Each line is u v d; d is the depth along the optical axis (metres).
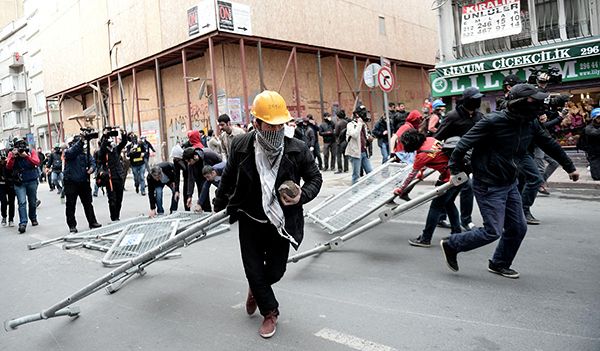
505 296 3.88
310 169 3.40
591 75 11.84
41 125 36.00
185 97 20.77
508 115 3.87
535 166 6.04
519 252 5.05
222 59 18.84
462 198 5.83
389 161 6.97
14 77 39.31
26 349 3.61
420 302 3.87
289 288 4.42
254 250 3.46
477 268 4.63
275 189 3.21
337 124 13.80
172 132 21.94
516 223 4.14
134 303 4.39
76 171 8.12
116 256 5.51
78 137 8.23
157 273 5.26
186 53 19.81
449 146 4.88
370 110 24.44
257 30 18.31
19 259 6.57
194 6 17.73
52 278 5.48
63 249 6.96
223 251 6.06
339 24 22.09
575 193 8.20
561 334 3.17
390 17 25.56
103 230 7.43
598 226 5.92
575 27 12.54
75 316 4.18
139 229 6.23
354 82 24.77
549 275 4.31
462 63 13.81
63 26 27.52
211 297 4.38
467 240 4.25
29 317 3.85
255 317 3.85
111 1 22.75
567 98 6.46
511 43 13.56
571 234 5.63
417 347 3.11
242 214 3.42
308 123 14.80
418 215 7.30
